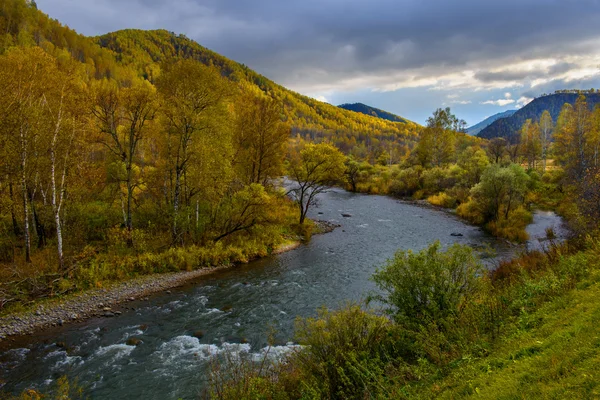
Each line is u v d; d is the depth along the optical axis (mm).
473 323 8570
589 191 21266
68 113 20750
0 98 17734
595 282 8453
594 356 5090
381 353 8930
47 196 24922
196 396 10984
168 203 29391
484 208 37938
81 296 18938
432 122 71250
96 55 121250
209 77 24344
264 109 35438
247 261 26266
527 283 9945
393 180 67375
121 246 24219
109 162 28484
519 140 86250
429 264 10102
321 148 35688
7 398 11148
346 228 37781
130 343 14695
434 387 6574
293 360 9875
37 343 14672
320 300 19141
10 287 17906
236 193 27953
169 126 25578
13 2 93312
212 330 15852
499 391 5320
